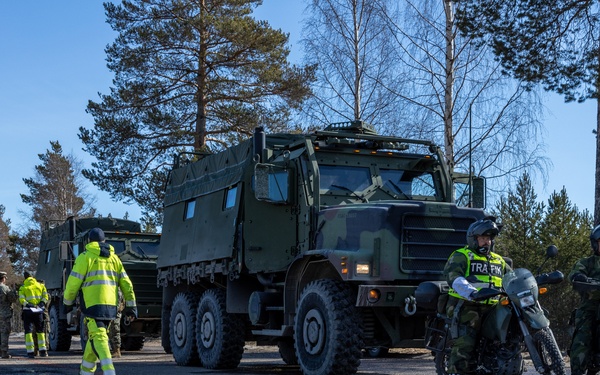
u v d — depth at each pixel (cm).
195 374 1285
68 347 2239
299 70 2991
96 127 3064
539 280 754
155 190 3053
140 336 2066
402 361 1448
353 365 1069
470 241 795
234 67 3075
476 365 771
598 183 1633
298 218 1227
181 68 3020
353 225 1112
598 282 871
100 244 1007
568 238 2622
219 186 1404
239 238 1306
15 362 1661
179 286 1641
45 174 6569
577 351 884
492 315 759
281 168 1230
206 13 3022
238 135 3083
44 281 2475
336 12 2358
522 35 1661
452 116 2131
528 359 1280
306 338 1118
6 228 8288
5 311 1822
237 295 1349
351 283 1105
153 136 3081
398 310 1095
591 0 1656
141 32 2962
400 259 1068
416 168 1297
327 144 1248
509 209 2706
